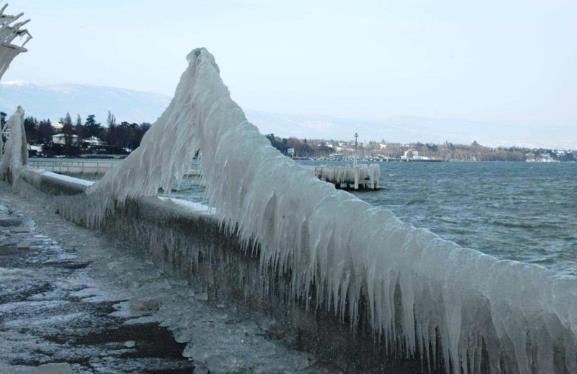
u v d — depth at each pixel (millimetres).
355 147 66875
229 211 4602
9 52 25812
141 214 7109
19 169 20469
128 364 3664
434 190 66250
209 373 3496
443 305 2682
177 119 6090
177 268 5871
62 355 3812
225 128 5016
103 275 6367
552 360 2289
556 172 160750
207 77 5781
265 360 3633
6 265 7000
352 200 3445
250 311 4348
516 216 35500
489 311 2482
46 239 9039
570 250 21375
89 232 9359
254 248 4312
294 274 3762
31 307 5059
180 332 4281
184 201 6711
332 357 3428
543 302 2328
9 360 3680
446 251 2791
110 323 4586
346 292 3299
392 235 3045
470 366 2582
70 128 166625
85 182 11961
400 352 2938
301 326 3719
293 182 3889
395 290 2945
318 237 3473
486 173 146875
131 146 159250
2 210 13664
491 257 2660
